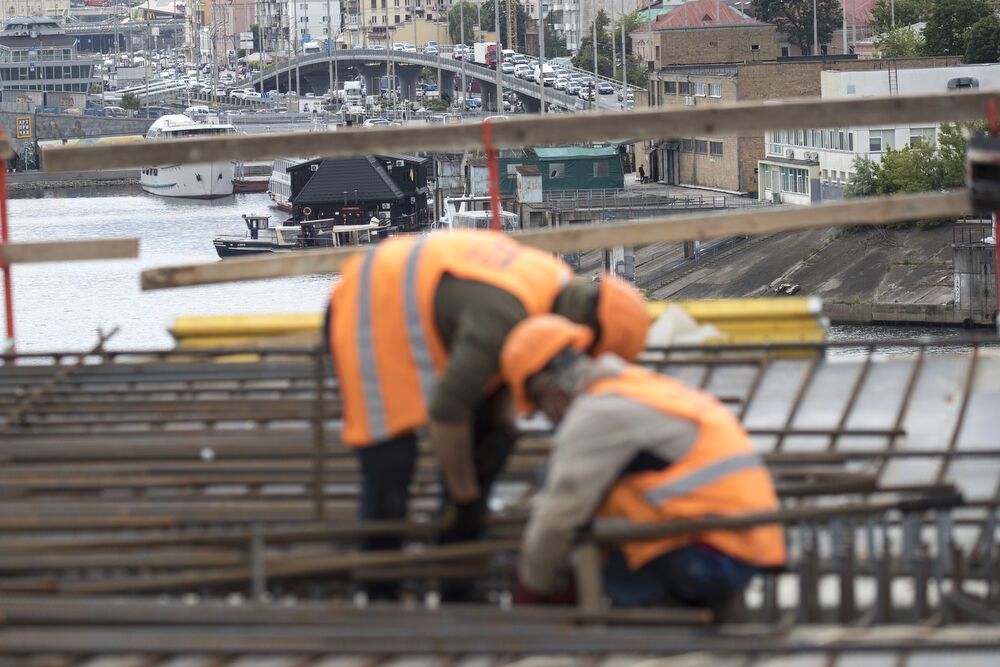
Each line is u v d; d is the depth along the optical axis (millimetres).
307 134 22953
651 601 14320
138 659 12852
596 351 15133
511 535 15602
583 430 13789
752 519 13734
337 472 17859
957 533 18156
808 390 21781
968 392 20672
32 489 17188
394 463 15188
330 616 12492
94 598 13883
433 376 14836
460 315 14602
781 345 22266
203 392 21422
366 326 14977
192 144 22953
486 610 12859
